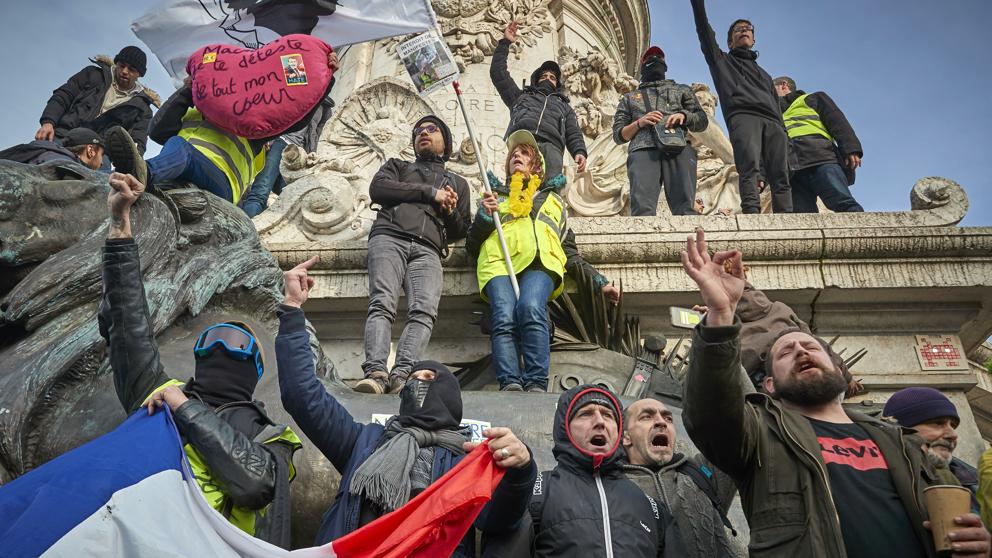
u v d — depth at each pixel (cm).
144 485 337
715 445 363
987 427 831
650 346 637
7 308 501
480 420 530
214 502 354
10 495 335
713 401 356
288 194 802
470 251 689
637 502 382
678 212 830
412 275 643
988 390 791
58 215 532
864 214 763
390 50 1215
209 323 560
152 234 551
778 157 866
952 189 768
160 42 755
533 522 378
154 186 578
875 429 371
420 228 651
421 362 439
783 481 353
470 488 347
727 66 894
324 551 340
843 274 723
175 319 548
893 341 724
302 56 650
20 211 522
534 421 533
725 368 355
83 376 495
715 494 425
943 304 730
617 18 1454
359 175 879
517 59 1180
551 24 1282
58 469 340
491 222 667
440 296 704
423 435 401
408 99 966
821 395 385
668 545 382
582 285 668
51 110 981
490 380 657
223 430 362
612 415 403
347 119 958
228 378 411
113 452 347
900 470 354
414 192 659
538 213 667
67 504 327
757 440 362
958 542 327
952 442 484
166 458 349
